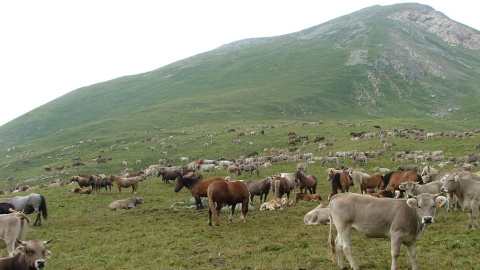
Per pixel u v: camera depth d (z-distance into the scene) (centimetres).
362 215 1138
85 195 3625
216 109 12825
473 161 3734
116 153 7762
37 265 1032
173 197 3281
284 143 7269
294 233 1703
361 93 15888
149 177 4891
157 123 11512
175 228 2000
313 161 5022
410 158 4369
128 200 2912
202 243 1652
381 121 9225
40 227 2269
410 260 1166
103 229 2141
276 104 13625
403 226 1093
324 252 1362
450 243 1382
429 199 1084
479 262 1180
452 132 5488
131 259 1486
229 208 2505
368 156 4731
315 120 12162
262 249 1474
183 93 17350
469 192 1609
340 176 2627
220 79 19150
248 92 15375
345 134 7425
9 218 1392
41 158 8219
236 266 1287
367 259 1260
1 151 10644
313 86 16288
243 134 8188
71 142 9925
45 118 14988
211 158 6725
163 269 1301
